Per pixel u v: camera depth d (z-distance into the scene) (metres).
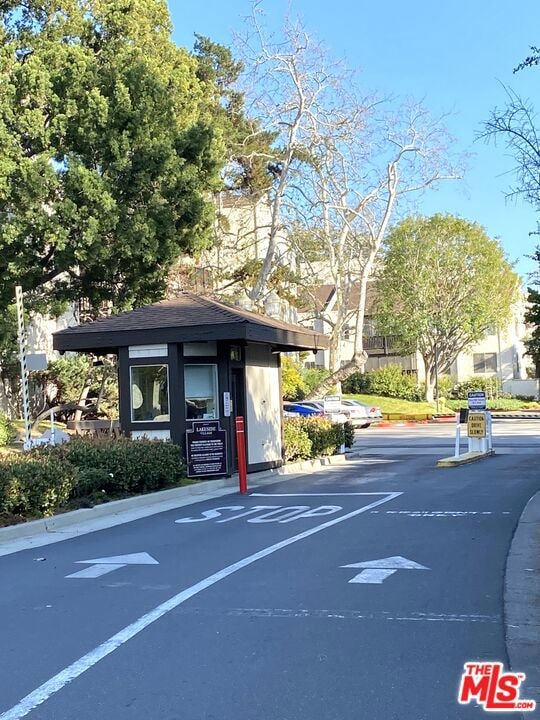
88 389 28.09
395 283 48.53
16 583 7.88
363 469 19.45
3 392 27.69
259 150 32.88
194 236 23.84
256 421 18.66
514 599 6.78
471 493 13.72
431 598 6.85
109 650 5.66
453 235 48.31
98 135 21.50
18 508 11.52
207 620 6.32
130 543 9.94
